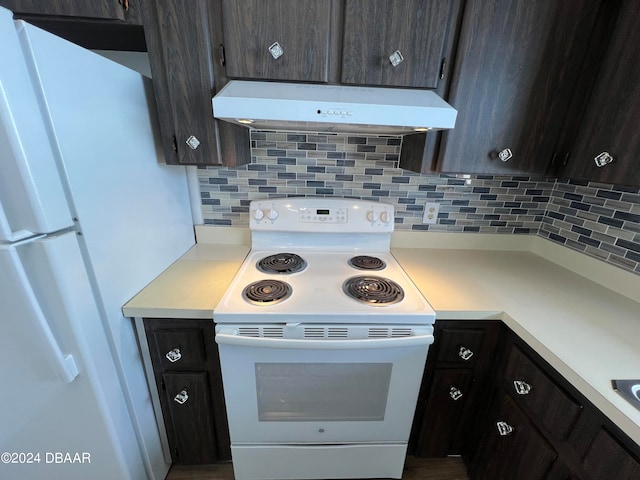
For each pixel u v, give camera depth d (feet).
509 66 3.18
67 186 2.29
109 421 2.91
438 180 4.73
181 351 3.37
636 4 2.72
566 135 3.46
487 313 3.24
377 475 4.05
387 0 2.87
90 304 2.60
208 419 3.77
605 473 2.13
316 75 3.09
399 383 3.42
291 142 4.45
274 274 3.85
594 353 2.55
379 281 3.67
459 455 4.39
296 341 2.98
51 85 2.10
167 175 3.96
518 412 3.07
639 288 3.47
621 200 3.66
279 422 3.60
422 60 3.09
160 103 3.26
